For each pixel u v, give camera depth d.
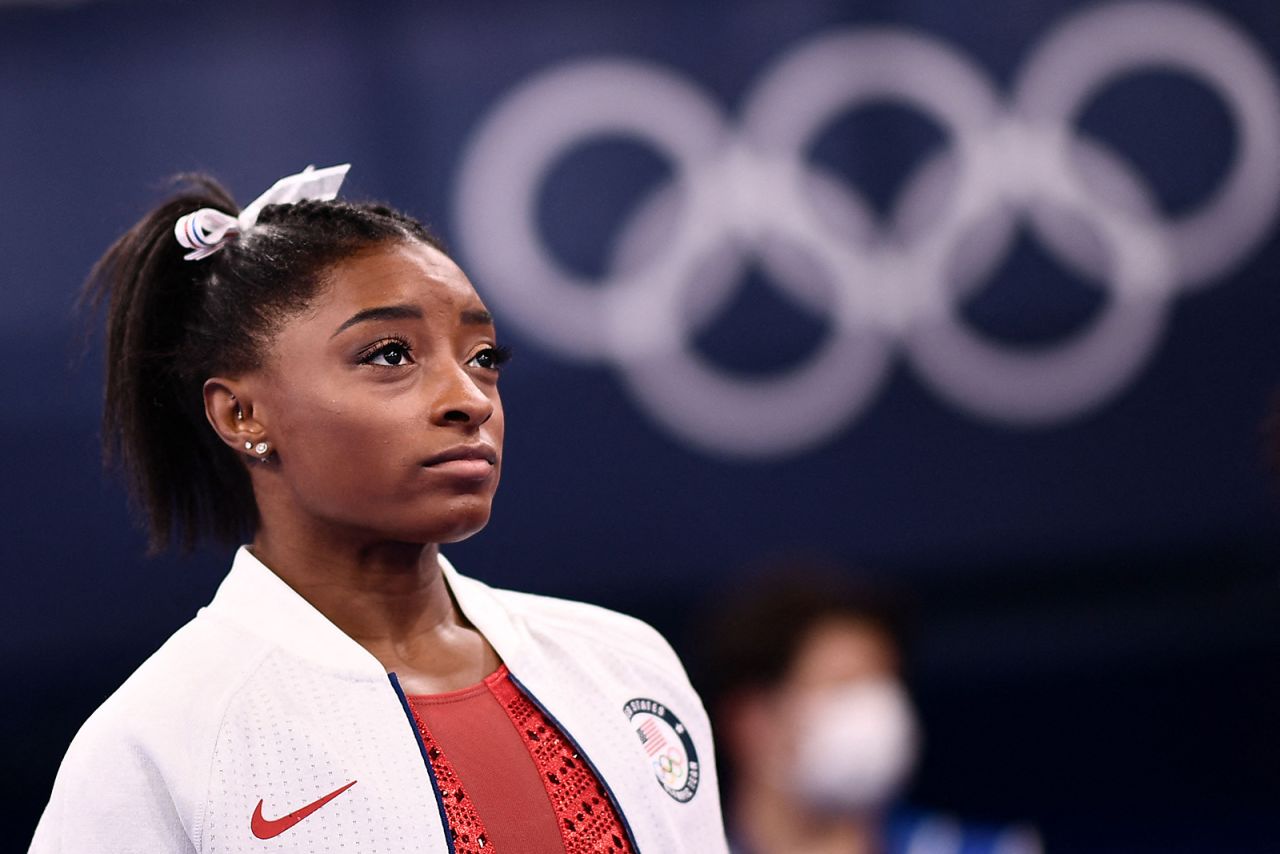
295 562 5.62
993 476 15.29
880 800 10.94
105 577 14.23
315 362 5.35
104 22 14.13
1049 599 15.76
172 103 14.16
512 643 5.87
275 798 5.16
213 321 5.65
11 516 14.09
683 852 5.85
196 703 5.26
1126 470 15.34
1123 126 15.39
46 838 5.22
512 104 14.80
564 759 5.67
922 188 15.24
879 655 10.99
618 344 14.96
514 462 14.82
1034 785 16.88
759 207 15.13
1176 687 16.41
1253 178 15.39
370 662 5.44
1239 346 15.34
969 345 15.27
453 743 5.48
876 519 15.20
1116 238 15.34
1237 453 15.33
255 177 14.18
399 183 14.51
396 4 14.59
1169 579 15.73
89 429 14.13
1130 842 17.09
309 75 14.37
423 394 5.32
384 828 5.19
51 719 14.86
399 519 5.31
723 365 15.10
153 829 5.12
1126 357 15.35
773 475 15.14
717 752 12.77
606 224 14.97
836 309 15.19
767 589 11.05
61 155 14.06
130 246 6.10
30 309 14.02
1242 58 15.42
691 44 15.12
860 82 15.23
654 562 14.96
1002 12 15.33
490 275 14.74
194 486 6.06
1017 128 15.31
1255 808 17.02
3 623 14.16
